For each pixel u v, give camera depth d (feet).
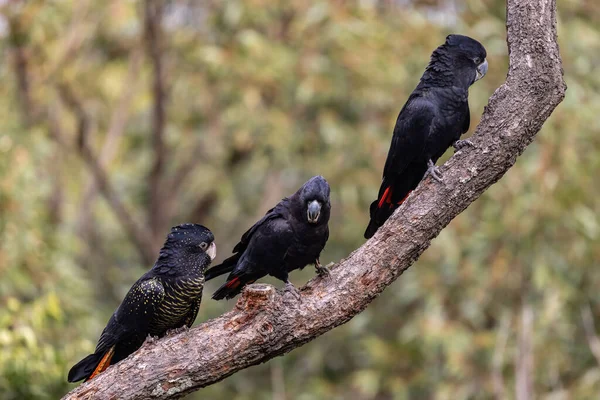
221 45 57.47
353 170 53.42
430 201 21.65
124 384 20.71
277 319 20.89
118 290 58.23
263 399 55.31
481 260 46.37
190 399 55.77
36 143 49.90
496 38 50.98
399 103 54.29
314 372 57.47
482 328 48.52
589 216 43.83
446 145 27.14
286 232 24.45
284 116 55.88
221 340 20.85
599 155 45.16
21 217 41.14
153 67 57.98
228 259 26.58
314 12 54.95
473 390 45.80
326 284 21.49
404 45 54.70
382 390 54.75
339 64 54.60
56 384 32.91
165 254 24.86
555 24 21.81
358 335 55.98
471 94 49.08
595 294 46.01
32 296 40.16
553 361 44.68
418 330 47.29
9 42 54.29
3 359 30.76
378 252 21.67
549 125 45.03
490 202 45.91
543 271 43.68
